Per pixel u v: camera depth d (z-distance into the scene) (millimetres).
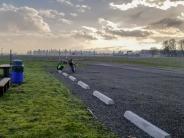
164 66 54719
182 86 19719
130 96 14547
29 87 16984
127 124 8641
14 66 18922
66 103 11727
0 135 7148
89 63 67438
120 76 28703
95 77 27016
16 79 18875
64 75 28609
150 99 13633
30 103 11570
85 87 17422
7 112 9789
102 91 16469
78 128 7852
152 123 8852
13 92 14695
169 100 13383
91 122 8633
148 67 49844
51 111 10000
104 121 8977
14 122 8398
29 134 7258
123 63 69812
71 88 17641
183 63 70438
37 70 36750
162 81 23562
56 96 13656
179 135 7609
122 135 7508
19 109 10305
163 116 9852
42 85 18281
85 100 12984
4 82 14234
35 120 8680
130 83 21609
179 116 9875
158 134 7297
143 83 21656
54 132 7461
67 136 7137
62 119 8812
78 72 34625
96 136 7188
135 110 10844
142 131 7926
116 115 9867
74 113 9750
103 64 62344
